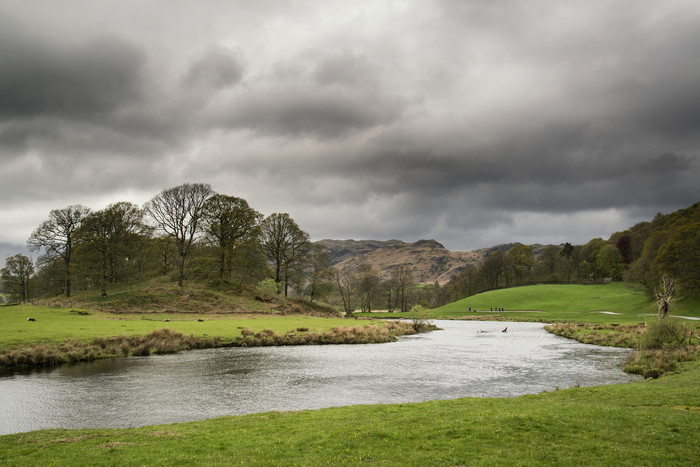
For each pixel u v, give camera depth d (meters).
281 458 12.66
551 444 12.90
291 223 97.62
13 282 97.56
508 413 16.78
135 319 59.81
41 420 21.06
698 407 17.14
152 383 29.34
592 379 30.12
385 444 13.74
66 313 60.81
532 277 177.75
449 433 14.63
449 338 61.16
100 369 34.25
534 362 38.16
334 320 74.56
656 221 133.25
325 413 19.42
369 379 30.75
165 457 12.91
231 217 85.00
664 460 11.26
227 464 12.11
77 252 72.50
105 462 12.48
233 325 59.19
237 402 24.44
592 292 129.88
